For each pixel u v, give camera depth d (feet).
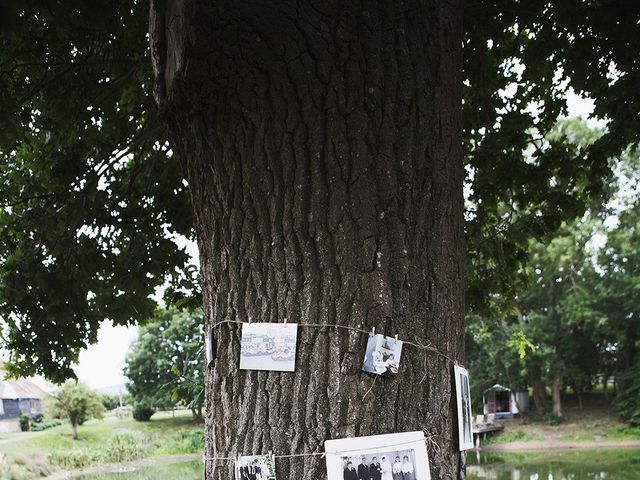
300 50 7.25
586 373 111.75
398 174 7.34
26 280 17.72
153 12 7.97
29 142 17.31
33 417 126.52
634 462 76.43
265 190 7.30
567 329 109.29
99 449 98.53
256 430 6.99
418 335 7.16
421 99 7.54
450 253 7.62
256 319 7.20
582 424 108.47
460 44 8.50
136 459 97.25
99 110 17.19
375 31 7.41
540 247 102.47
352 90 7.29
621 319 104.27
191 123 7.66
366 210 7.16
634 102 15.62
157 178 19.42
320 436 6.82
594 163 18.19
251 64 7.27
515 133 18.79
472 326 104.99
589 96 15.53
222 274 7.50
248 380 7.13
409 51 7.55
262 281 7.23
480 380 109.91
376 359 6.91
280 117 7.29
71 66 15.90
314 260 7.12
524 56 16.78
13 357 18.76
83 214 17.76
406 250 7.23
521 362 105.50
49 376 19.01
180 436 109.19
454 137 7.95
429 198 7.47
